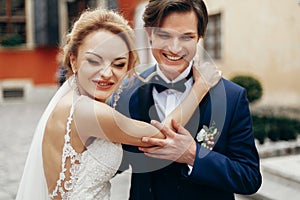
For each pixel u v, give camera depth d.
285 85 7.89
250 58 8.80
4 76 13.70
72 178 1.46
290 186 4.39
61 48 1.58
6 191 4.55
